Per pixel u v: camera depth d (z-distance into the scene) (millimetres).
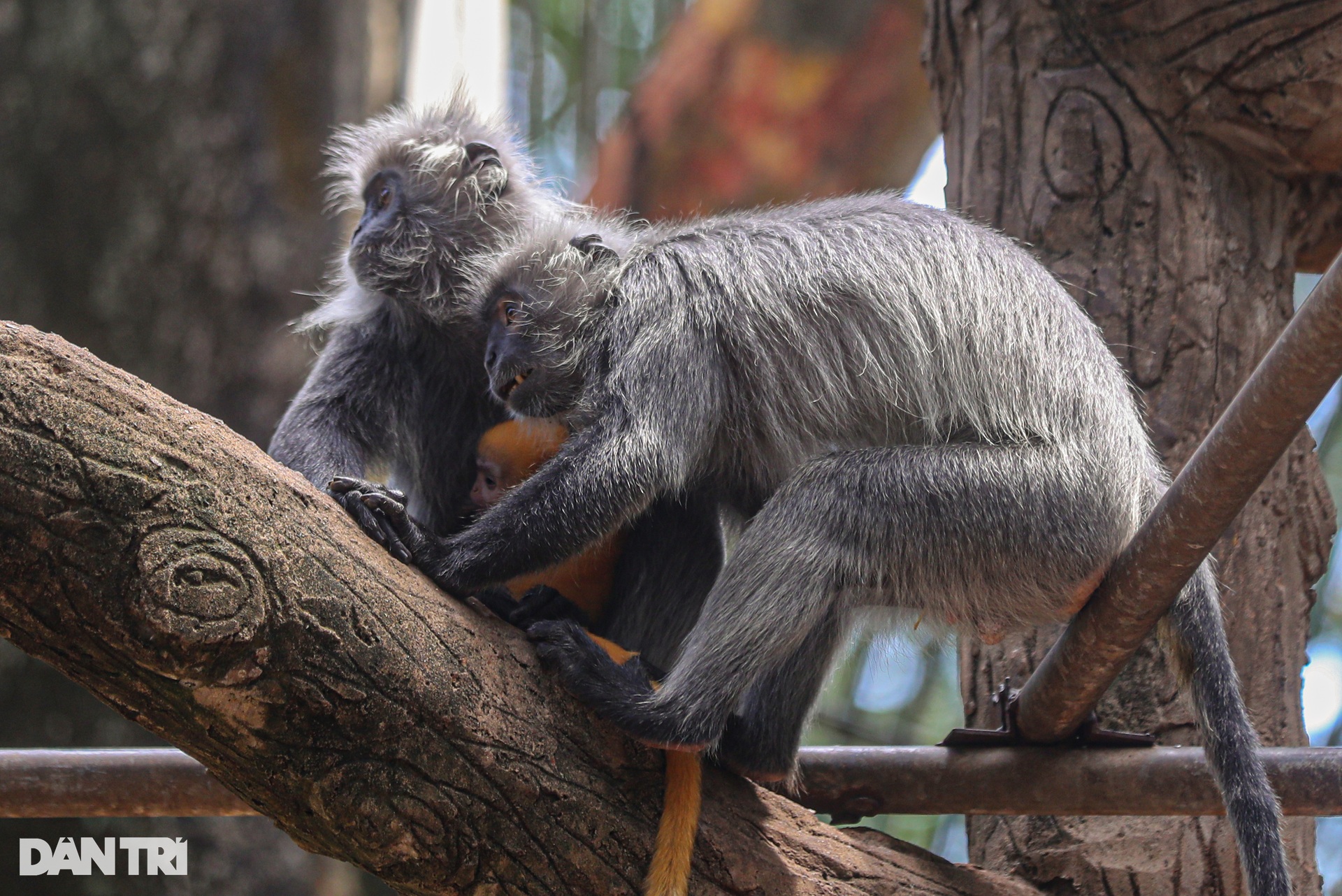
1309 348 3889
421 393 7480
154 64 13062
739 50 14555
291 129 13180
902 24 14305
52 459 3936
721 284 6066
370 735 4406
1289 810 5371
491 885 4676
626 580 6629
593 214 8180
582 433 5613
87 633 4027
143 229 12906
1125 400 6023
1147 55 7227
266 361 12922
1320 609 14562
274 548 4254
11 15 13172
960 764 5910
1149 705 6457
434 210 7730
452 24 13594
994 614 5523
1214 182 7164
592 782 4910
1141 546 4859
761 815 5512
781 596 5234
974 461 5516
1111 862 6250
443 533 7355
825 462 5520
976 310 5930
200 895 11812
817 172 14672
